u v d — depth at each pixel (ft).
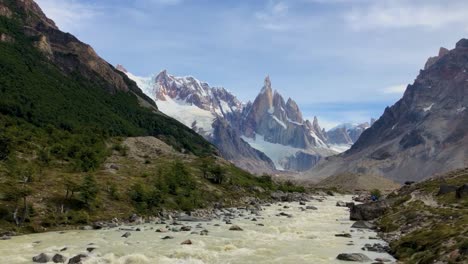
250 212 392.06
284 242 217.56
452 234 176.96
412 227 246.06
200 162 607.78
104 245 198.18
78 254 168.96
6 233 229.04
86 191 297.53
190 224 290.97
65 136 582.76
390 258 179.83
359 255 177.17
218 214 364.17
